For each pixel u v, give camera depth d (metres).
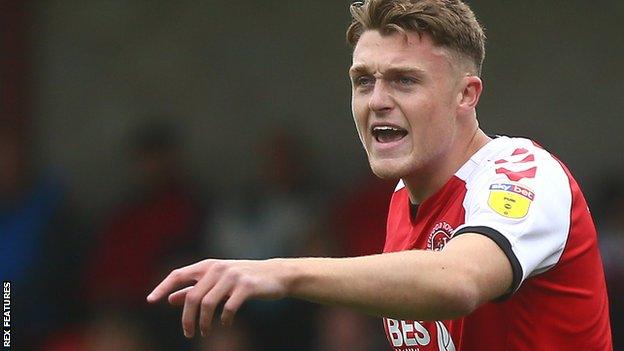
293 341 26.89
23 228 28.48
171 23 33.94
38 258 28.28
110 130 33.62
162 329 27.05
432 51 12.21
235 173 33.62
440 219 12.80
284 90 33.88
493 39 33.97
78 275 28.89
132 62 33.81
